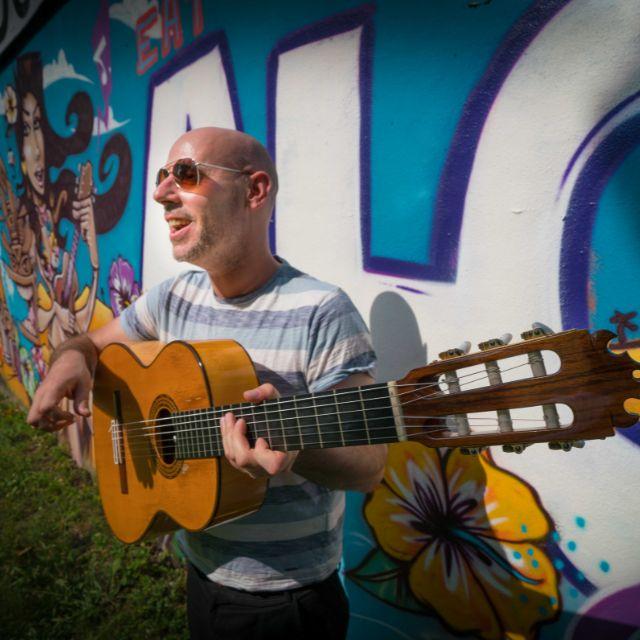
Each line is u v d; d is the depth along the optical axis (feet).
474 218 5.12
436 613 5.87
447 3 5.12
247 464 3.83
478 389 3.02
